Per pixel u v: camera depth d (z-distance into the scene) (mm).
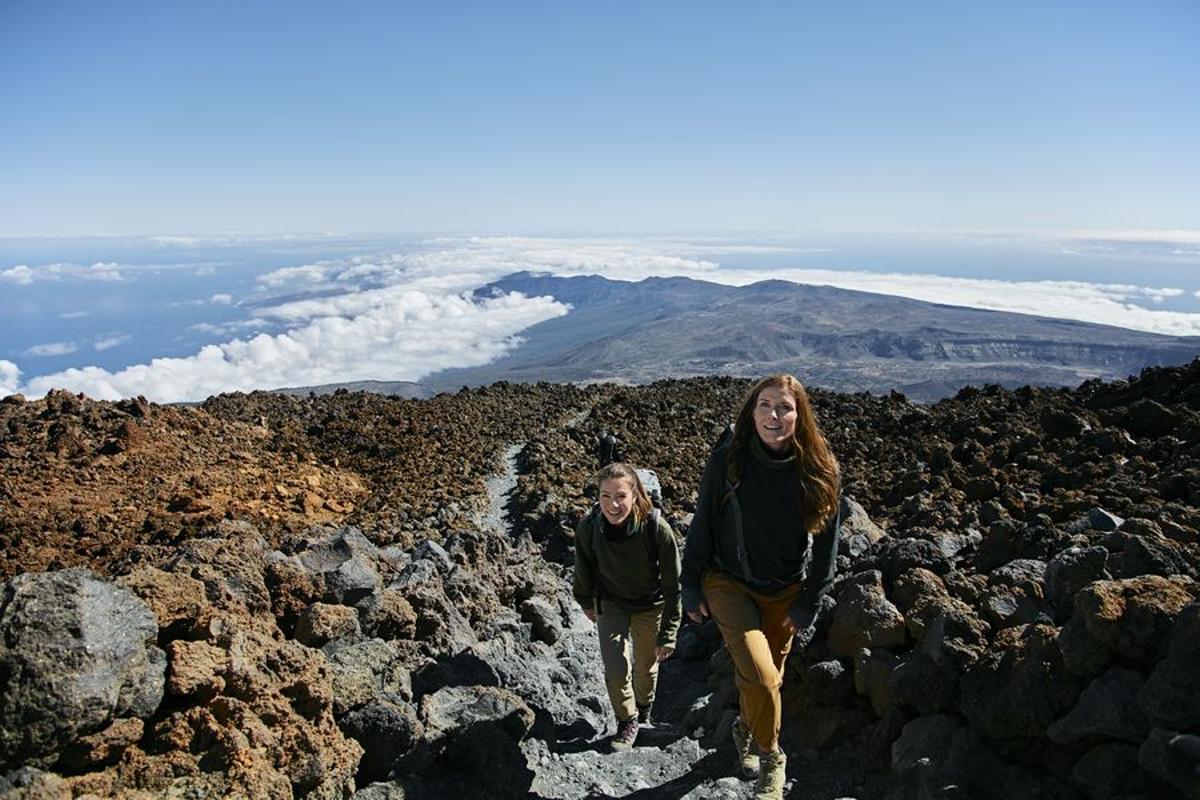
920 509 10789
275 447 20359
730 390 32656
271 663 4934
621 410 27906
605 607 6496
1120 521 7254
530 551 14484
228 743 4141
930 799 4668
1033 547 6930
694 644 8961
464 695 6043
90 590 4188
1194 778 3074
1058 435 13844
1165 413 12742
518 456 22688
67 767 3895
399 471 19844
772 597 5039
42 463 14992
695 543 5082
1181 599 4547
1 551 11031
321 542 7805
